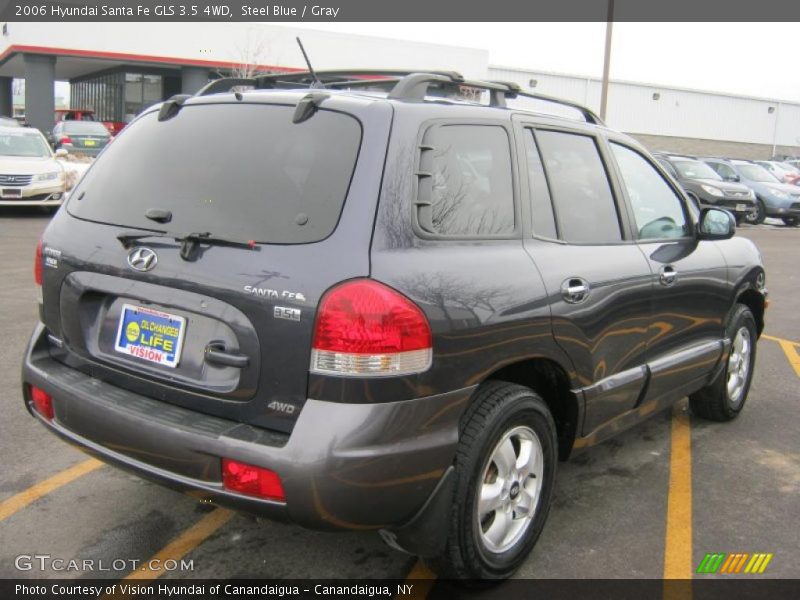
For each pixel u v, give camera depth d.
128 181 3.21
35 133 15.90
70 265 3.17
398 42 30.91
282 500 2.58
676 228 4.43
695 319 4.43
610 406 3.71
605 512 3.89
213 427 2.73
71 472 4.07
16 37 27.61
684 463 4.54
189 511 3.72
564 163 3.64
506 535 3.21
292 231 2.73
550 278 3.23
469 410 2.95
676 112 43.75
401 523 2.79
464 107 3.21
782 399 5.84
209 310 2.77
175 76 34.03
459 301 2.79
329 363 2.57
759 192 21.22
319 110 2.95
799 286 11.23
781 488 4.24
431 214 2.88
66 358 3.29
